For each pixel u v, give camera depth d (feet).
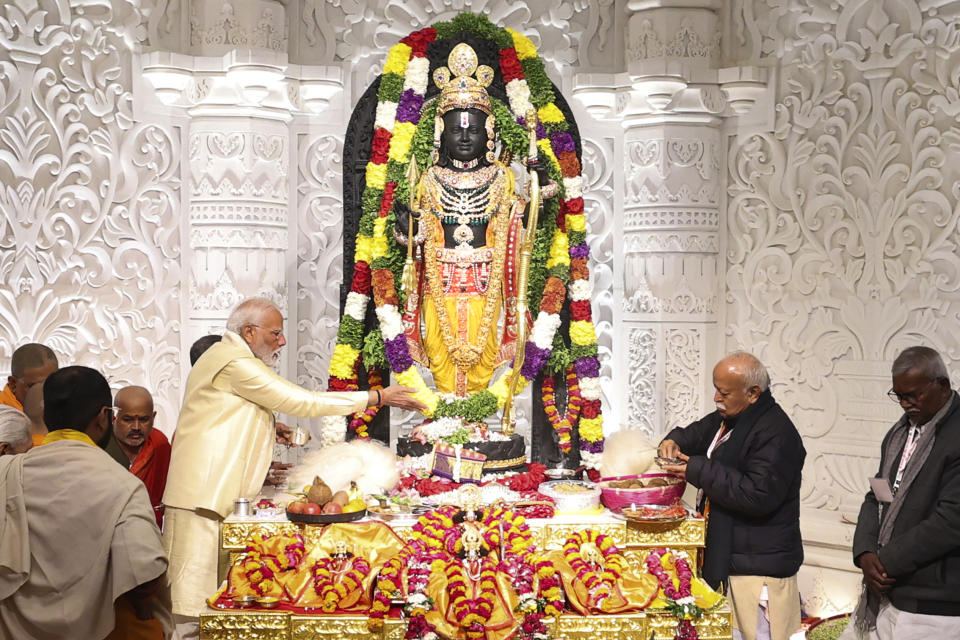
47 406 9.80
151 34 17.51
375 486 14.17
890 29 16.71
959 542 11.02
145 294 17.65
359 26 18.63
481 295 15.37
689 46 18.12
